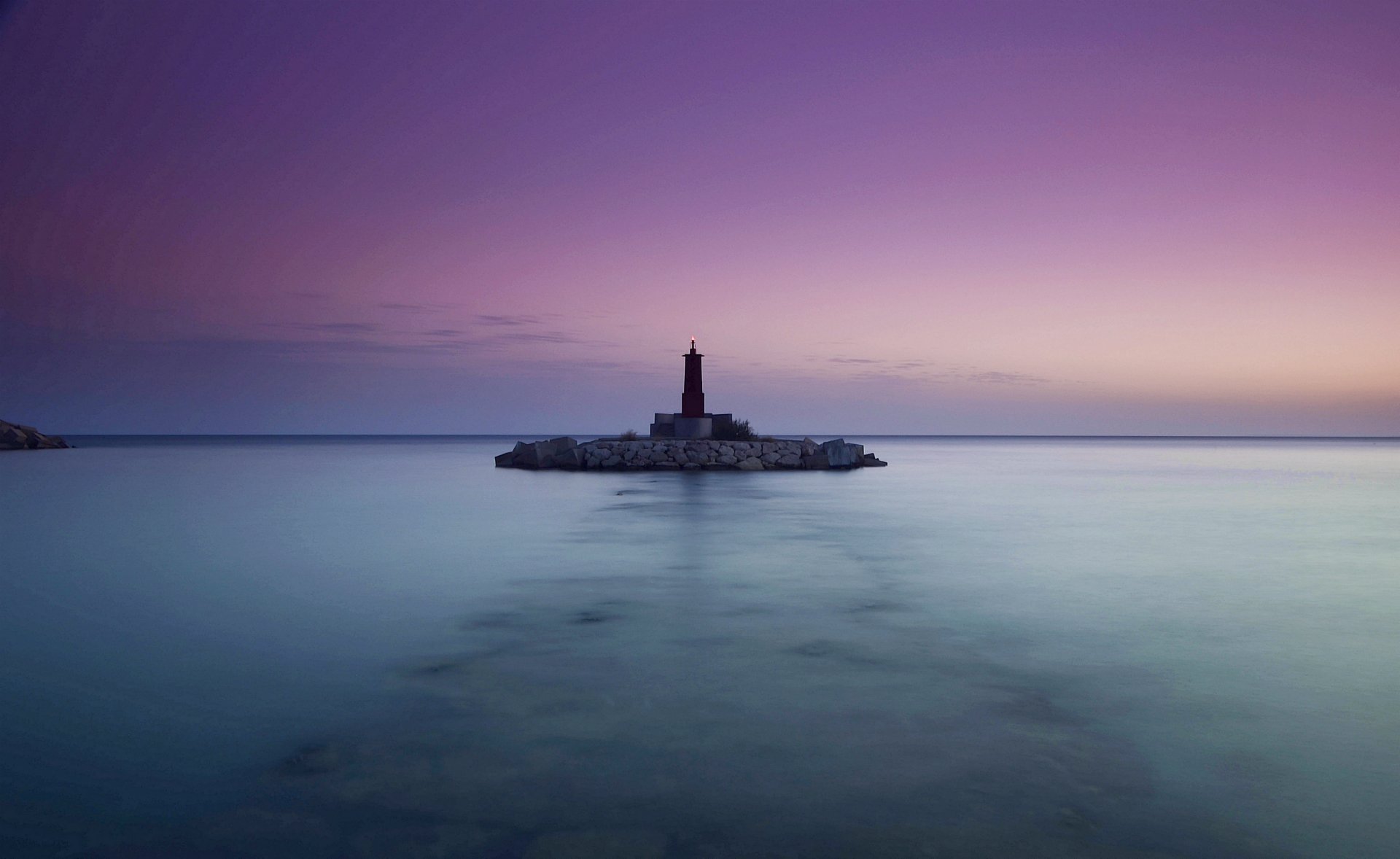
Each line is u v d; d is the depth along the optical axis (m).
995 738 4.40
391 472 33.38
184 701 5.08
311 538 13.06
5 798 3.69
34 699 5.14
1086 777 3.89
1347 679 5.54
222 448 78.94
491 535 13.41
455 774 3.93
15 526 14.66
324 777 3.89
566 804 3.60
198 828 3.40
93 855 3.19
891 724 4.61
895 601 8.18
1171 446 123.06
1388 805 3.60
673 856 3.14
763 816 3.48
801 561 10.73
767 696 5.11
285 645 6.47
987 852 3.18
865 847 3.22
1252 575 9.84
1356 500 21.78
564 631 6.91
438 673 5.65
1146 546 12.38
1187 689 5.29
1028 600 8.24
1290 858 3.15
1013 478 32.00
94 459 44.66
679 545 12.24
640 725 4.59
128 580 9.38
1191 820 3.46
